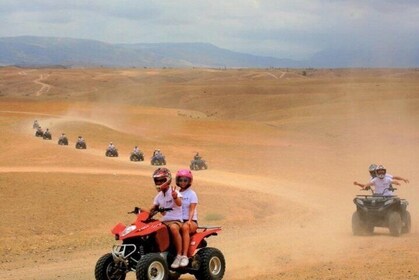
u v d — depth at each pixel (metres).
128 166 64.44
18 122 116.44
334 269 16.56
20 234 27.64
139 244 13.73
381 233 25.12
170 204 14.22
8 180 41.69
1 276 17.86
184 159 77.38
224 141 103.31
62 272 18.11
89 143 94.12
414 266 16.66
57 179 43.81
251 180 54.50
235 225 29.42
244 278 15.74
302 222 30.50
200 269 14.60
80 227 29.86
